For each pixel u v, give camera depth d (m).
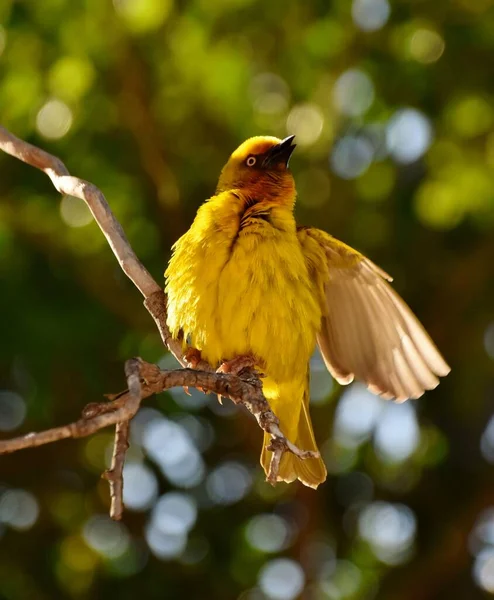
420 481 14.09
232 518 13.52
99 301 12.54
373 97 13.09
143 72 13.20
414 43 12.96
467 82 12.91
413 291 13.72
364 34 13.14
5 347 11.88
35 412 12.29
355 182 13.45
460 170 12.87
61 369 12.39
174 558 13.28
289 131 13.05
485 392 14.12
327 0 13.01
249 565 13.39
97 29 12.91
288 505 13.79
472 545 14.28
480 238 13.56
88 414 5.24
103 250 12.74
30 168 12.83
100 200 7.50
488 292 13.60
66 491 13.53
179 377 6.27
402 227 13.52
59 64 12.60
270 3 13.02
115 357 12.56
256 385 6.50
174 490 13.49
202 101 13.51
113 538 13.41
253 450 13.62
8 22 12.60
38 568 13.15
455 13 12.99
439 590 13.95
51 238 12.73
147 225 13.12
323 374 13.77
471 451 14.27
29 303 12.08
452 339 13.85
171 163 13.47
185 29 13.19
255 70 13.35
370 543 13.84
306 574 13.41
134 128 13.12
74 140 12.88
